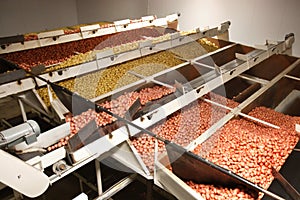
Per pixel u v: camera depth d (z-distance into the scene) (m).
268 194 1.22
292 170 1.79
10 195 2.48
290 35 3.18
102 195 1.92
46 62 2.84
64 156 1.52
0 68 2.63
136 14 4.66
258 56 2.86
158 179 1.60
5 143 1.17
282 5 3.15
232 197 1.43
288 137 2.07
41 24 4.96
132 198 2.46
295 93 2.99
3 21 4.43
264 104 2.68
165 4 4.28
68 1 5.26
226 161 1.78
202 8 3.89
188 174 1.54
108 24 3.62
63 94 1.98
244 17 3.53
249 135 2.06
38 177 1.26
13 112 2.77
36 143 1.37
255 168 1.73
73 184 2.65
